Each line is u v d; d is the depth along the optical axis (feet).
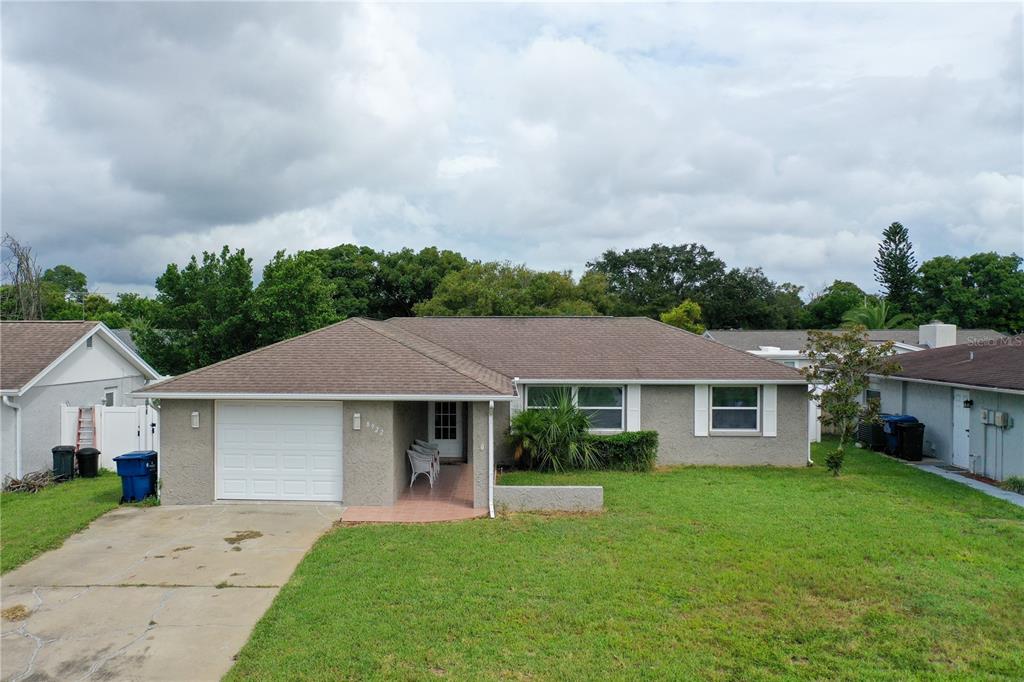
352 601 28.07
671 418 63.57
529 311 134.92
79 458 58.08
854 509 44.11
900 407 76.79
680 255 219.41
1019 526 40.27
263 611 27.66
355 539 36.70
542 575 31.04
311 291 92.17
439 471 58.08
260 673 22.45
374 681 21.90
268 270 92.12
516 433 59.00
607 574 31.17
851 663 23.26
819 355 70.03
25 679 22.50
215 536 37.55
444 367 46.16
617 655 23.65
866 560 33.60
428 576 30.96
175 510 43.39
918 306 192.54
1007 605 28.14
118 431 61.16
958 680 22.12
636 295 211.20
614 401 64.34
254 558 33.86
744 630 25.66
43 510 43.65
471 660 23.25
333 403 45.06
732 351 67.10
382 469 44.29
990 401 58.29
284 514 42.22
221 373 45.78
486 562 32.83
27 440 56.90
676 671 22.57
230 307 88.53
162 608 27.96
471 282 139.95
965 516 42.73
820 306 212.02
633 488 50.60
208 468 44.91
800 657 23.73
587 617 26.58
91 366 68.03
